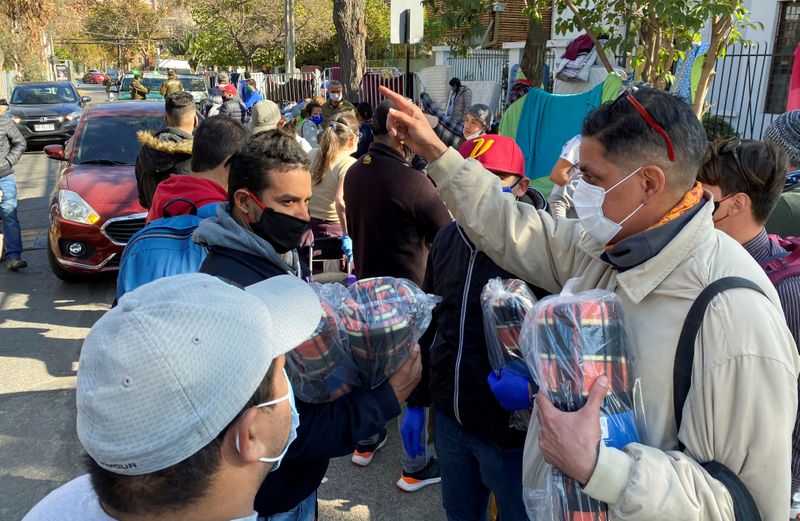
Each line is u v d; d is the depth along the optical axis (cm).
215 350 90
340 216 475
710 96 931
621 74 673
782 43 879
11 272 650
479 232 179
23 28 3088
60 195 574
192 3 3136
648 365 131
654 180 134
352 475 328
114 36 6044
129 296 96
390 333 157
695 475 120
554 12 1117
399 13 375
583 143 143
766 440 119
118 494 90
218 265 176
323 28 2978
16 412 386
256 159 191
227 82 1455
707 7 506
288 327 110
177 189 252
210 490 91
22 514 296
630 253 135
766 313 122
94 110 711
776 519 122
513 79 1066
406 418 297
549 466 142
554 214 455
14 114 1496
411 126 176
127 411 85
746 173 200
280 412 104
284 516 171
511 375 169
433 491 315
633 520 120
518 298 169
